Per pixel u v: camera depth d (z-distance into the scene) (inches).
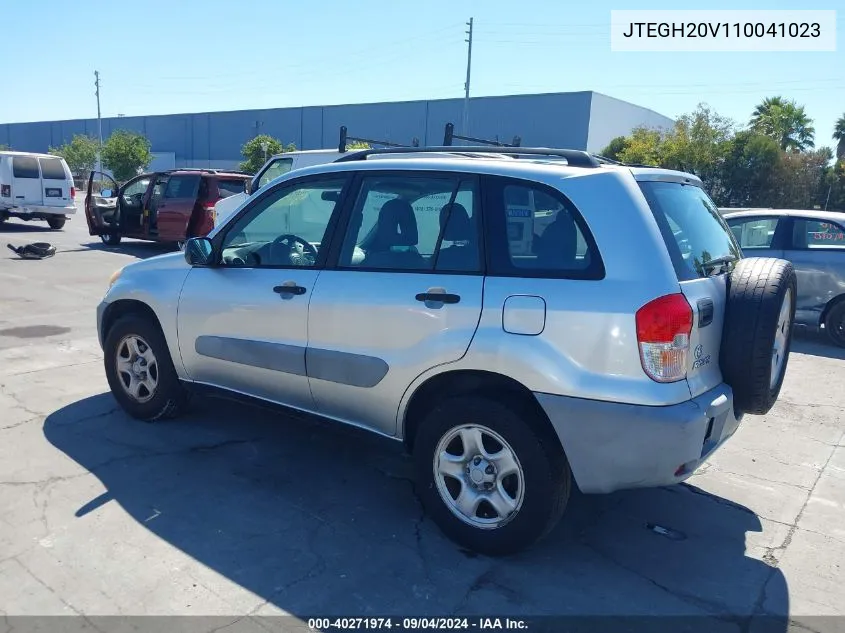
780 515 162.9
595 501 167.0
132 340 197.5
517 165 139.4
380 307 144.8
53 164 778.8
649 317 120.1
